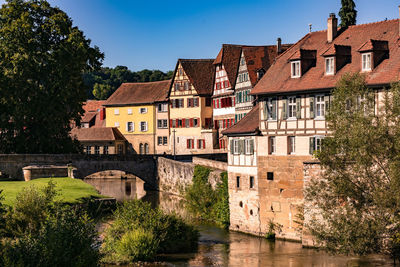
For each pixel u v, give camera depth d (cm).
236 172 4269
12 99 5669
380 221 2725
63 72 5741
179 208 4944
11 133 5900
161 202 5691
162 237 3459
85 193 4944
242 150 4194
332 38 3966
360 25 3931
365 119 2728
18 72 5562
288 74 3928
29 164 5862
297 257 3362
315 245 3553
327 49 3725
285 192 3853
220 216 4534
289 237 3831
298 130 3769
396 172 2623
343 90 2836
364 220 2758
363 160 2700
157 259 3294
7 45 5650
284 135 3850
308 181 3491
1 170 5753
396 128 2694
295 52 3856
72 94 5897
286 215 3856
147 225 3466
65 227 2492
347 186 2788
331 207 2920
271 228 3928
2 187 4772
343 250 2777
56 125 5934
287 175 3838
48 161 5994
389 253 2770
